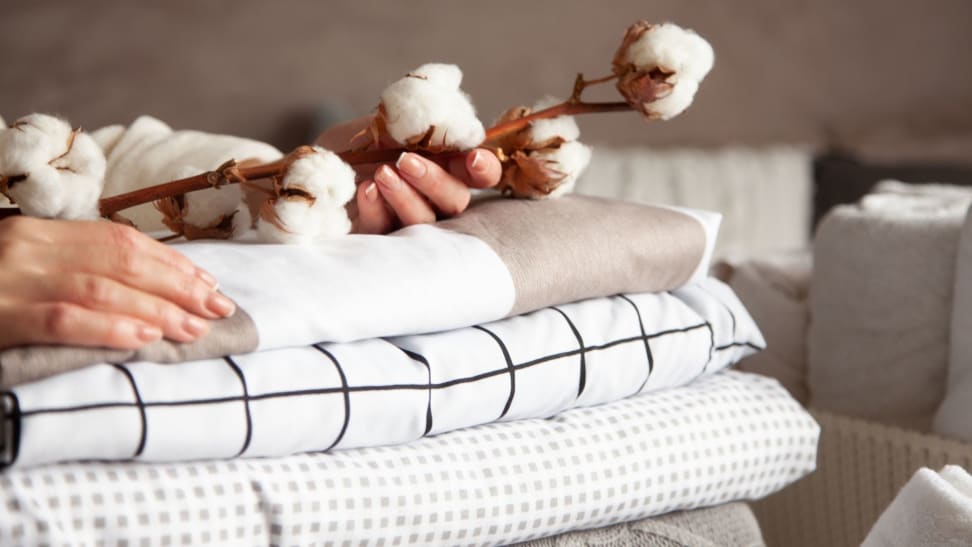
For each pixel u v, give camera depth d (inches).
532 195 28.8
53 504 19.3
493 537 24.4
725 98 109.0
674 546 28.1
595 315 27.5
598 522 26.3
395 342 24.7
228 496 21.0
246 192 29.1
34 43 83.8
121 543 19.8
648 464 26.6
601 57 104.8
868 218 37.1
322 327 22.5
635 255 27.8
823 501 38.0
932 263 35.3
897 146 114.2
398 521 22.8
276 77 92.7
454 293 24.3
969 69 115.3
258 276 22.9
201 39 89.4
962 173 90.0
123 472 20.3
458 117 25.5
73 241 20.9
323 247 24.9
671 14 106.3
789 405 30.2
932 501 24.9
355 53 95.7
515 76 101.8
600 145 103.9
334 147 30.3
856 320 37.3
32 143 21.7
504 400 25.1
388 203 27.5
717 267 44.5
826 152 112.6
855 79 113.7
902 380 36.2
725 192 98.0
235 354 21.6
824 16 111.9
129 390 19.9
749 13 109.2
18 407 18.7
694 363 29.1
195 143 31.4
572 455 25.6
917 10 115.3
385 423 23.2
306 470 22.2
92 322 19.6
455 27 99.1
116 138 33.9
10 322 19.3
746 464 28.5
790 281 41.8
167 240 27.1
